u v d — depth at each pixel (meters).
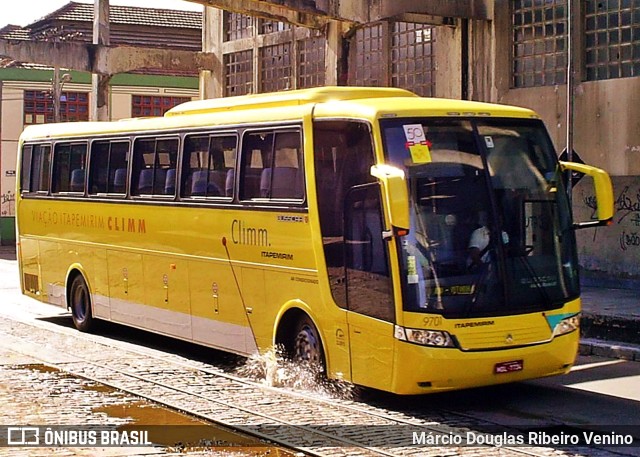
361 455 8.25
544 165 10.68
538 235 10.38
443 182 10.02
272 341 11.62
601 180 10.58
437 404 10.61
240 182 12.20
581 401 10.80
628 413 10.18
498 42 20.61
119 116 47.09
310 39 25.69
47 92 46.47
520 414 10.13
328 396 10.90
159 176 14.03
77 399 10.71
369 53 23.69
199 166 13.13
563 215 10.63
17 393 11.00
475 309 9.84
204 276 12.97
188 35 49.59
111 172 15.31
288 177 11.35
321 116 10.88
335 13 20.73
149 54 26.59
